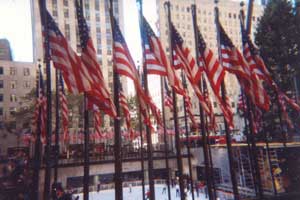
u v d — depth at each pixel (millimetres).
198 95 11820
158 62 11391
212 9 73500
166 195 30906
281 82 28078
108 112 9953
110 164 34469
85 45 10164
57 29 9867
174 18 69000
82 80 9359
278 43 29531
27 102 46812
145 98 11344
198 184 30062
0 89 52438
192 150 37000
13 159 33875
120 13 62875
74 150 42062
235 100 58875
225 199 22516
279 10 30266
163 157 36969
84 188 10070
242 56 12953
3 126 45969
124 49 10297
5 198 21594
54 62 9547
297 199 14773
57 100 17094
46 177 10273
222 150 29094
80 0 10453
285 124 26094
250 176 24203
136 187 36281
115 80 10289
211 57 12062
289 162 21844
